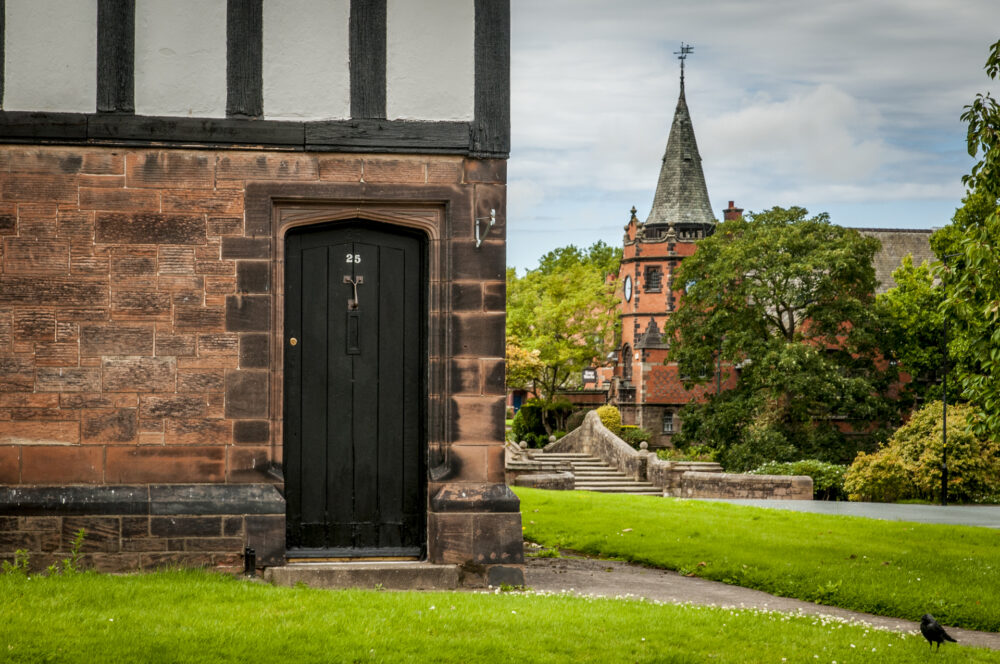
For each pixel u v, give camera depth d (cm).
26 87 1036
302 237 1097
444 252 1094
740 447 4309
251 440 1055
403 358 1109
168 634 789
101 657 741
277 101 1066
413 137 1080
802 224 4634
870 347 4541
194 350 1052
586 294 6275
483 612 900
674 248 7056
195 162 1058
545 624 873
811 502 2872
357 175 1077
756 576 1267
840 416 5144
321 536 1085
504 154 1095
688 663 811
